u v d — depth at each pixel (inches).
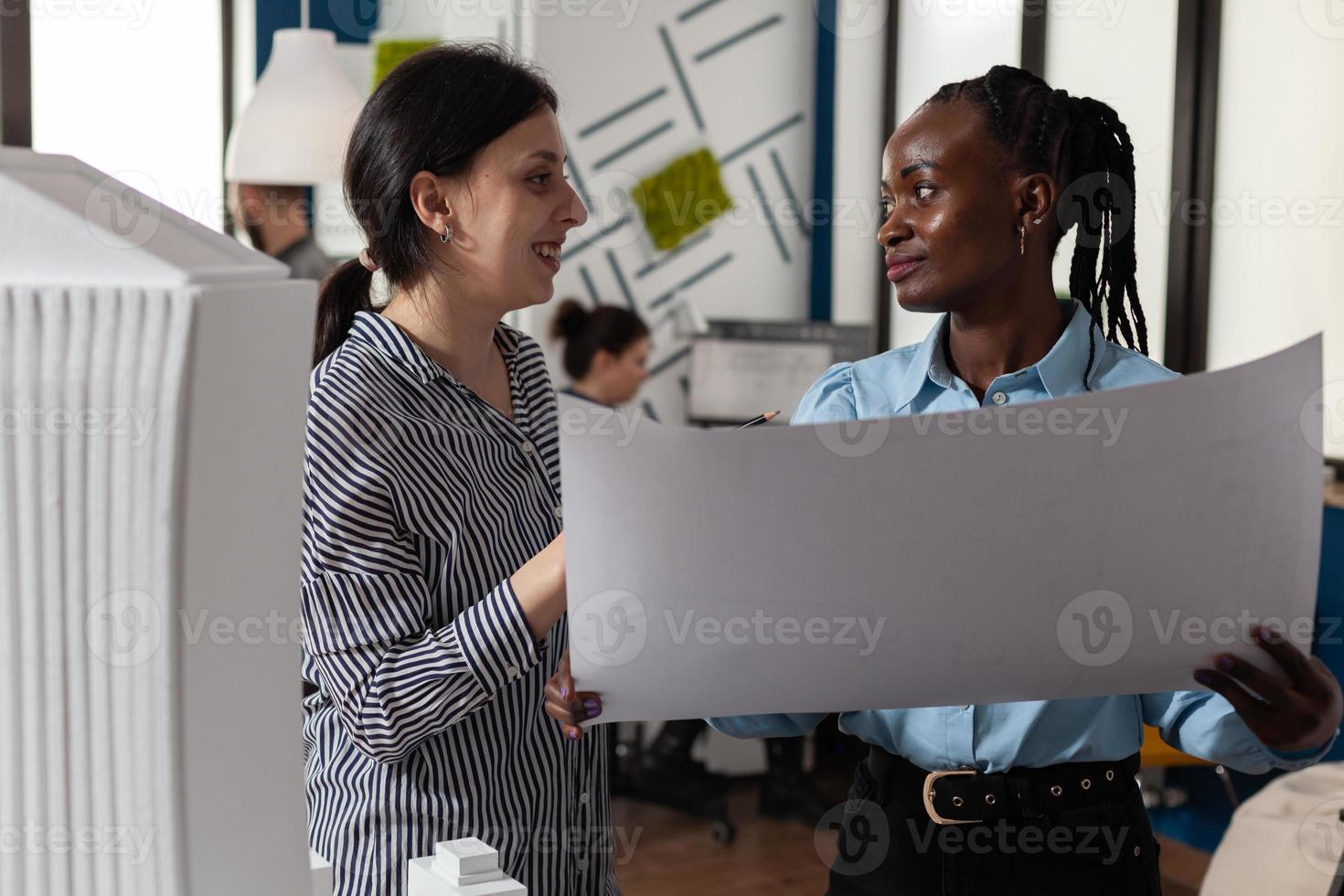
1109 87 139.9
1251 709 32.4
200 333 16.2
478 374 46.5
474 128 41.8
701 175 174.9
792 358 171.9
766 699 30.4
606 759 48.7
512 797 43.0
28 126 141.9
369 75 186.4
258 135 134.0
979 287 40.5
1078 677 31.1
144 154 184.1
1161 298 133.8
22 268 16.2
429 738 41.3
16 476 16.1
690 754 151.2
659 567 28.1
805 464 27.5
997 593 29.3
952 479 28.0
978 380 42.9
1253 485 29.5
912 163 40.3
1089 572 29.5
